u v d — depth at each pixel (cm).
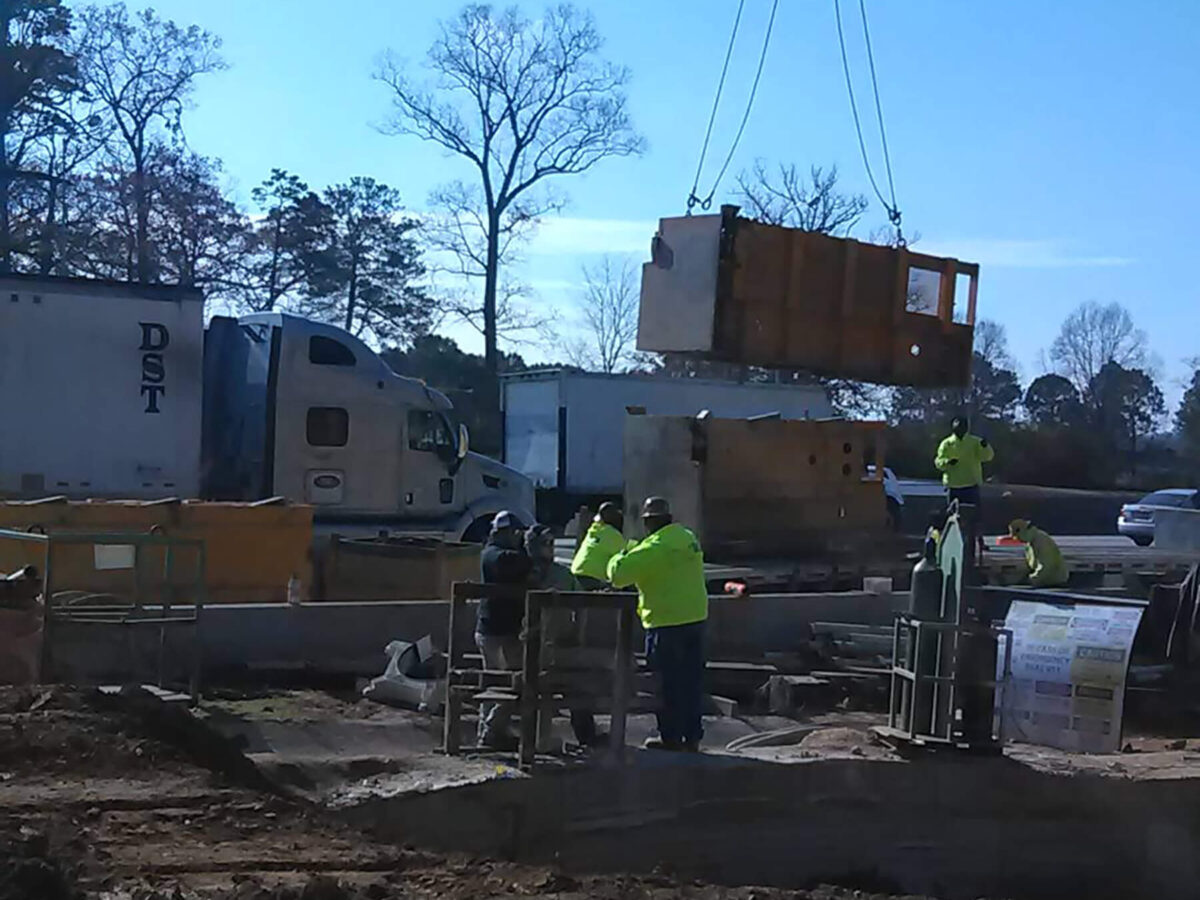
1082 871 1068
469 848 888
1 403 1847
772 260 1382
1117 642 1077
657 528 1020
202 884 684
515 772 929
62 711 899
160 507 1479
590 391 3684
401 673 1264
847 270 1460
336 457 2031
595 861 932
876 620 1598
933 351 1577
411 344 5725
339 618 1362
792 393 3994
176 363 1941
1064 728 1095
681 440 1758
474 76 5153
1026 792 1065
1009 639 1067
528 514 2223
